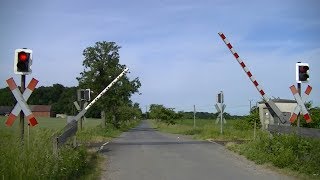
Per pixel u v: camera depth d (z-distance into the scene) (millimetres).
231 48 19531
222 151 18219
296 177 11016
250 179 10875
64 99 127500
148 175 11664
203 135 29156
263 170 12445
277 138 14750
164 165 13773
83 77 54062
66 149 11938
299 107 14805
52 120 77188
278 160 12805
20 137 10570
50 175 8766
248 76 19219
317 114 24328
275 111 18609
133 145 22016
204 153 17484
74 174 10492
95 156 15859
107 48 53781
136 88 57688
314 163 11461
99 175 11609
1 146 9297
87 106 20047
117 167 13344
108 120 59719
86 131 30234
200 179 10938
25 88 10734
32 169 8344
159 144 22562
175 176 11461
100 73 54062
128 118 81562
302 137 13469
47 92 142250
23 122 10781
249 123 34344
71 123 15617
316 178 10625
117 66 54250
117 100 54844
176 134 41469
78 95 19031
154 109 92250
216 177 11242
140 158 15844
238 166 13414
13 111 10398
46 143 10656
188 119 90500
